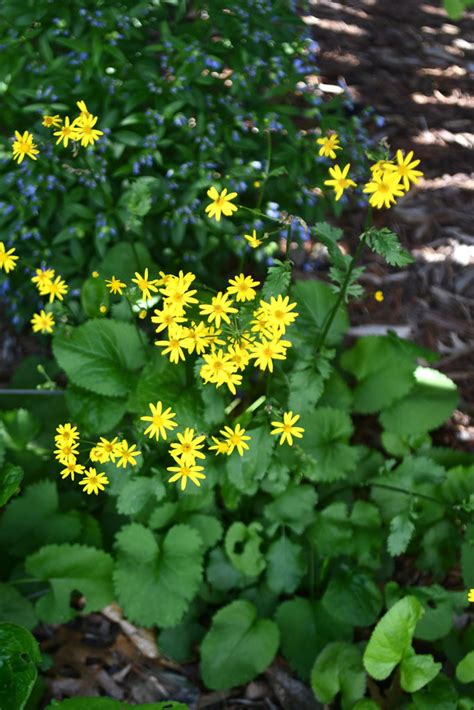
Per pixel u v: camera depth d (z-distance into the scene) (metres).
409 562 0.96
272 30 1.09
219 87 1.08
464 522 0.90
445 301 1.14
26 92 1.01
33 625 0.89
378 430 1.04
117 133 1.00
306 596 0.93
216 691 0.89
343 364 0.97
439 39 1.50
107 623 0.92
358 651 0.87
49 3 1.04
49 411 0.99
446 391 0.96
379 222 1.20
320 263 1.15
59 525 0.92
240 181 1.01
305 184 1.05
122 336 0.93
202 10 1.13
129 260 0.98
